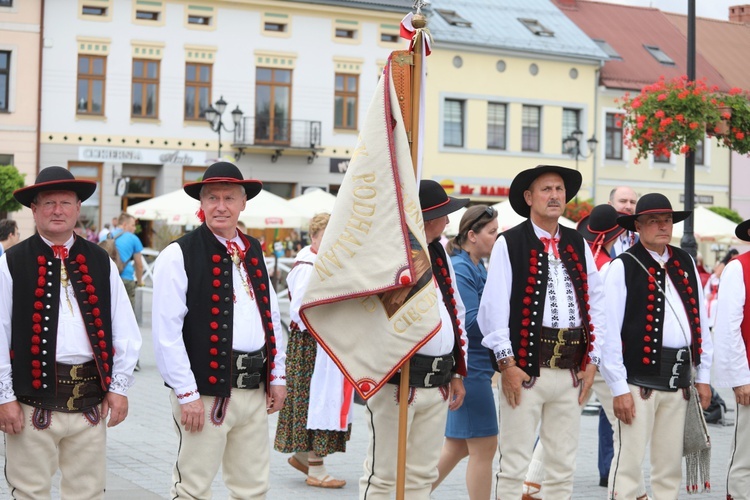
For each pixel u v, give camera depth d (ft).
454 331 20.24
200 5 124.88
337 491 26.84
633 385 22.40
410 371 19.31
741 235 24.20
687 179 42.78
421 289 18.07
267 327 18.94
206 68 125.80
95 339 17.81
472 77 134.21
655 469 22.93
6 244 37.04
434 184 20.67
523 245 21.18
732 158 152.66
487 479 22.43
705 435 22.63
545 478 21.52
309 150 129.70
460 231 23.70
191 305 18.30
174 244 18.51
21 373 17.30
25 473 17.49
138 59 122.72
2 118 117.19
